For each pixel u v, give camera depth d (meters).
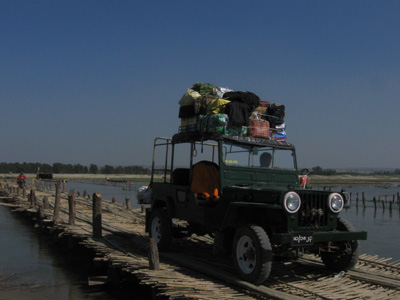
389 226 22.78
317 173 165.25
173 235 8.83
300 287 5.88
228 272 6.60
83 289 8.38
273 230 6.09
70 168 144.38
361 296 5.57
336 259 6.81
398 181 121.44
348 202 6.61
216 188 7.37
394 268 7.21
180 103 8.11
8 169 129.75
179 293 5.54
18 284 8.79
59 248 13.02
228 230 6.83
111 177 113.62
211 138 7.21
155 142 9.15
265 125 7.64
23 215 21.94
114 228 11.73
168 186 8.38
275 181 7.60
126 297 7.86
